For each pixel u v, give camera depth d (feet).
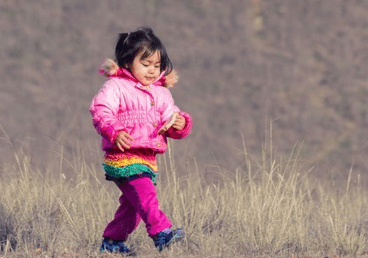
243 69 268.21
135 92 35.81
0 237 40.60
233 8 323.37
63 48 282.36
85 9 313.32
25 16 302.86
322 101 245.24
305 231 43.91
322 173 64.90
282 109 232.73
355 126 221.46
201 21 314.55
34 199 47.29
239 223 43.42
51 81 250.78
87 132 148.15
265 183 49.98
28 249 39.60
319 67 275.59
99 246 40.27
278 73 265.13
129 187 35.55
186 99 241.96
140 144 35.27
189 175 52.06
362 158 180.55
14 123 203.21
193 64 273.75
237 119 222.69
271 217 43.75
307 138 208.74
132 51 35.68
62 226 41.98
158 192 48.14
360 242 42.11
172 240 34.45
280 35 303.07
